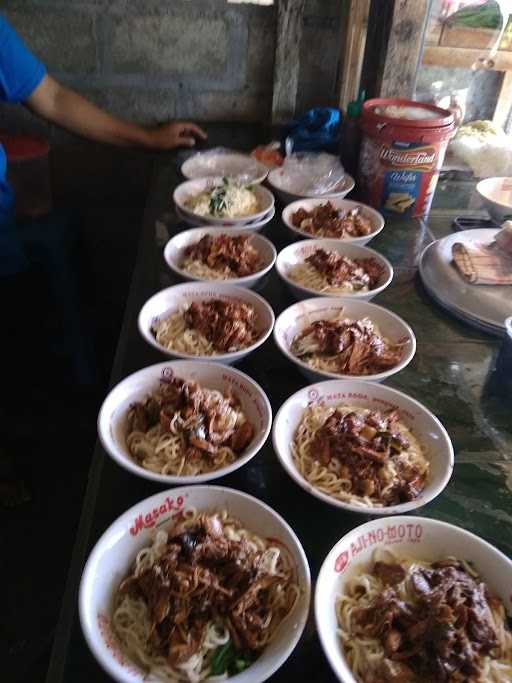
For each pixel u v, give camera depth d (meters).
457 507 0.91
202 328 1.19
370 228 1.57
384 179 1.66
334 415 0.98
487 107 2.28
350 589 0.75
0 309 2.07
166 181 1.87
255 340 1.19
